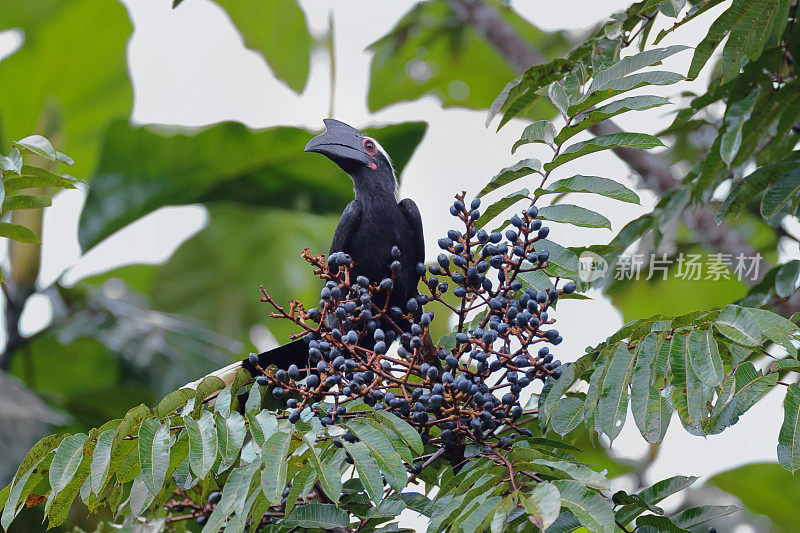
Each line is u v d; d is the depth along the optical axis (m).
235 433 5.86
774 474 11.45
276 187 11.78
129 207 11.41
